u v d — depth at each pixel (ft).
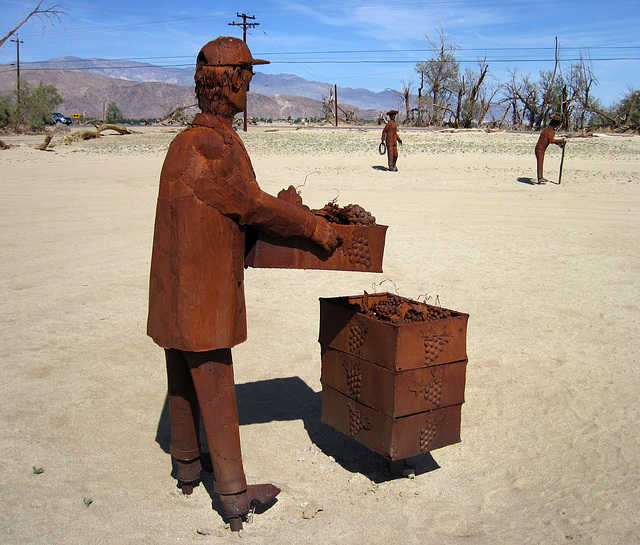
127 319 26.21
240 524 12.23
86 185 71.51
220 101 11.75
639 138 172.24
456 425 14.35
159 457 15.31
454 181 78.54
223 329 11.73
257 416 17.84
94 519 12.37
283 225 11.90
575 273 35.50
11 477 13.88
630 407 18.42
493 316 27.40
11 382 19.48
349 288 31.89
